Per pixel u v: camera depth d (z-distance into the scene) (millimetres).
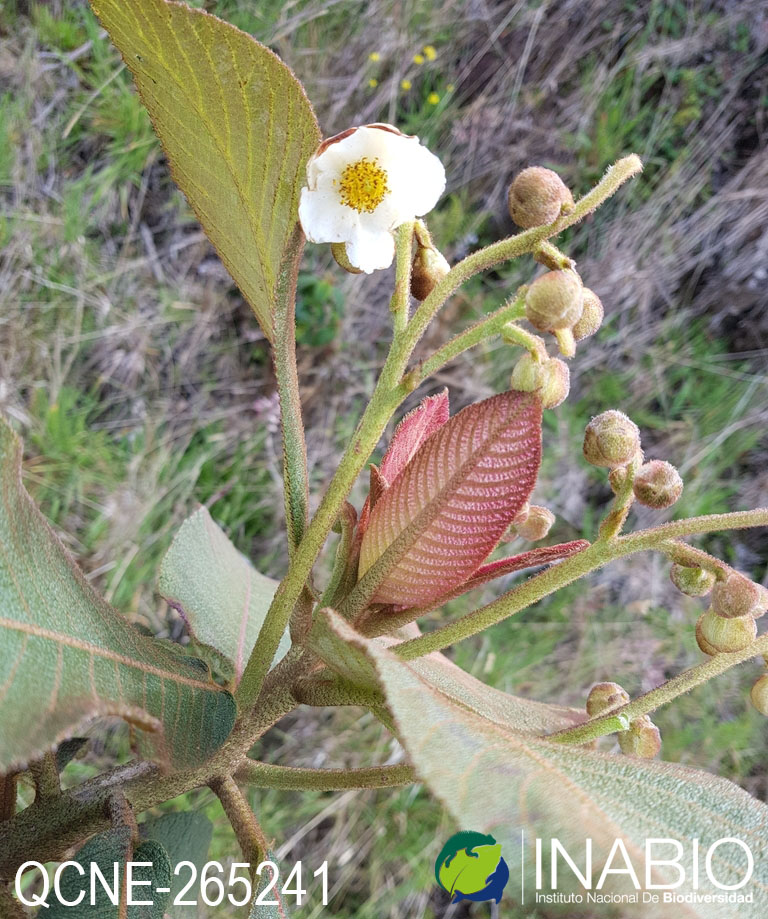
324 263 509
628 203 564
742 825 113
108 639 126
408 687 107
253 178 146
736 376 555
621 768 115
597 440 126
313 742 443
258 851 156
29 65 472
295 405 144
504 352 533
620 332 556
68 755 184
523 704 191
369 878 421
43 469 432
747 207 563
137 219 494
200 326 494
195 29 129
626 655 497
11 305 447
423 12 542
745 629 129
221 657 195
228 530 469
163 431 472
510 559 149
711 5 579
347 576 147
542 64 565
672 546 130
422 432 155
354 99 533
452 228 530
